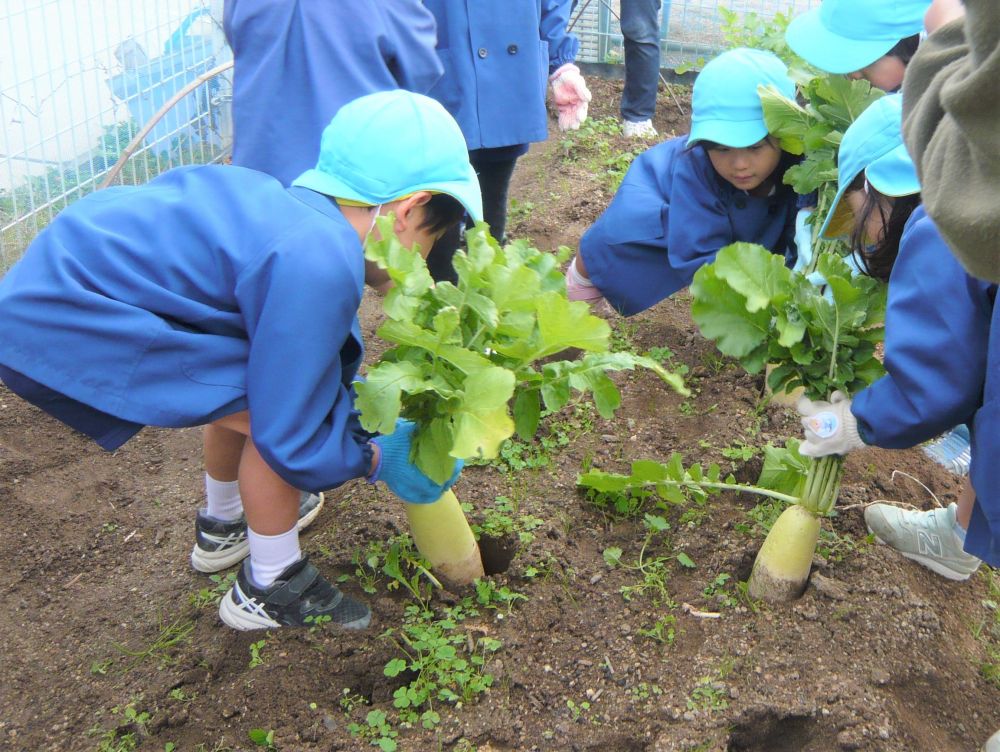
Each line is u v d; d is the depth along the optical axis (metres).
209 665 2.60
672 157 3.79
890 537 2.97
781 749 2.47
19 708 2.53
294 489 2.53
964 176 1.48
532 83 3.88
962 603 2.88
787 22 4.73
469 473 3.25
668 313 4.28
